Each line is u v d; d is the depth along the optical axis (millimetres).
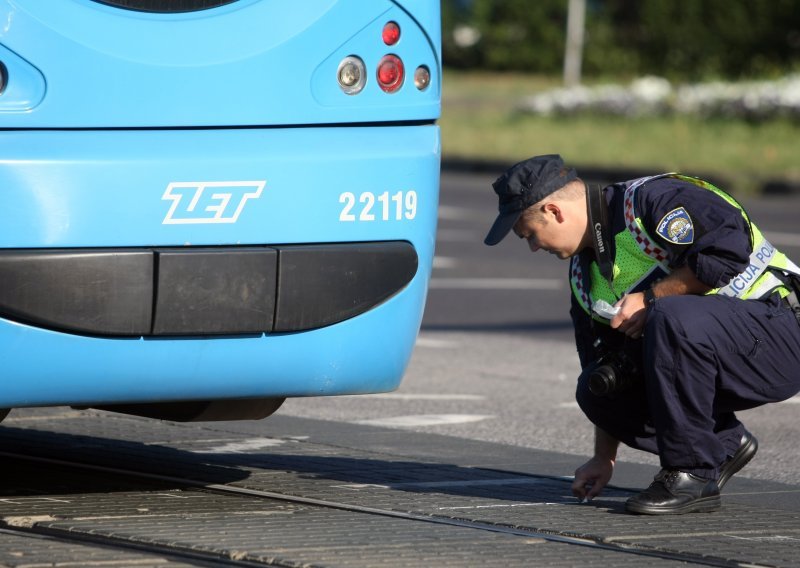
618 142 74250
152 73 13281
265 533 13477
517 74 146750
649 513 14633
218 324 13281
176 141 13305
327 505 14914
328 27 13984
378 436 19688
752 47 106625
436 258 41250
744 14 107312
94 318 12875
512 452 18781
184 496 15258
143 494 15320
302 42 13859
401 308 14266
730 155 68938
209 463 17234
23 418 19953
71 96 13023
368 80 14203
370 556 12617
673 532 13930
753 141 73375
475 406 22406
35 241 12703
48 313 12742
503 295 35031
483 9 149875
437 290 35625
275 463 17344
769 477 17578
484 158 71062
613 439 15211
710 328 14117
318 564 12250
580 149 72562
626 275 14500
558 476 17062
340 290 13812
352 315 13930
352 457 17922
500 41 148125
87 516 14070
